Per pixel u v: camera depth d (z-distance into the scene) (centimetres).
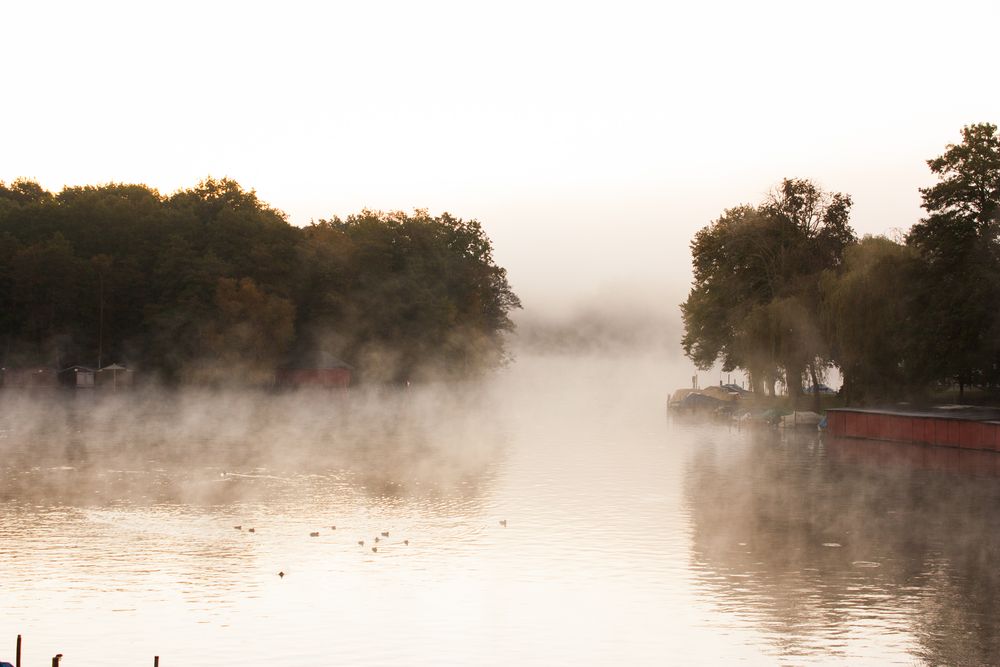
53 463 7119
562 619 3322
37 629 3167
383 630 3200
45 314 16425
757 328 10738
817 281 10450
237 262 16888
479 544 4422
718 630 3231
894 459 7694
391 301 17588
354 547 4331
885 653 3027
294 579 3778
